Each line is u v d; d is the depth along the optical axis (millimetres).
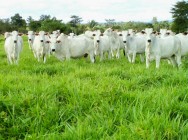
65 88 6184
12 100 5500
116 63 12516
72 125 4703
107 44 15555
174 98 5488
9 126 4910
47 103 5512
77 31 47094
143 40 14375
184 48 12766
